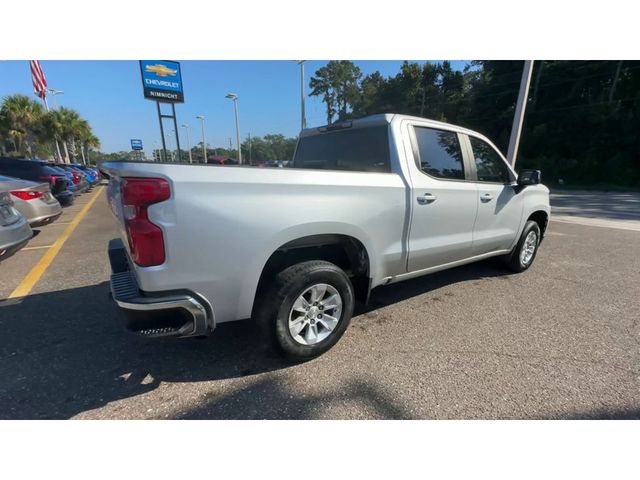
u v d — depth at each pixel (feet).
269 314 7.80
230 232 6.83
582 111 94.68
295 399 7.20
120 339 9.47
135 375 7.93
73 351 8.88
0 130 103.24
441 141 10.99
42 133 109.09
